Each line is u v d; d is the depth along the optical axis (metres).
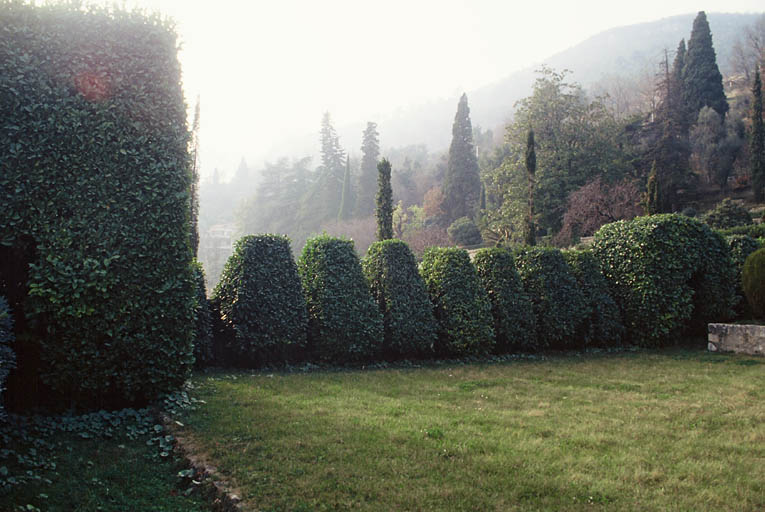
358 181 79.75
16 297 5.04
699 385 7.28
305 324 8.84
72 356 5.05
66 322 5.01
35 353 5.04
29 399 5.04
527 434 4.90
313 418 5.25
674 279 11.35
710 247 11.99
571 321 11.13
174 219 5.77
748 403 6.12
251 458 4.12
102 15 5.56
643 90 71.50
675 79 47.56
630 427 5.14
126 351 5.34
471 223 48.03
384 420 5.25
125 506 3.44
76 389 5.12
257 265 8.58
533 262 11.58
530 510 3.32
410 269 10.13
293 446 4.40
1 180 4.81
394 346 9.64
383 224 14.73
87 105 5.32
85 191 5.20
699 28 47.47
